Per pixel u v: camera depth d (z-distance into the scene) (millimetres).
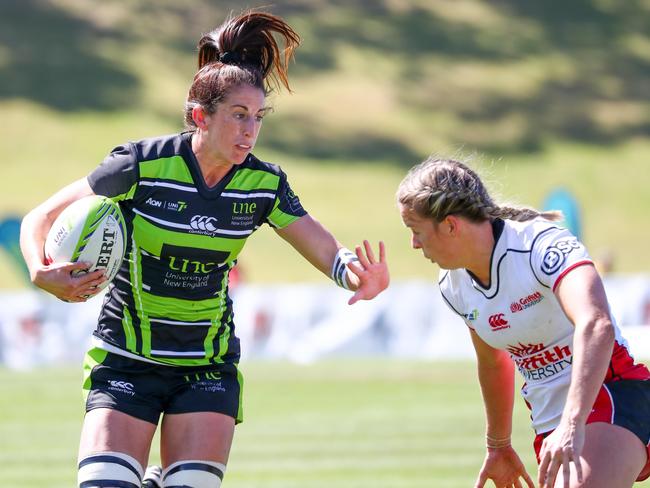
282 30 15867
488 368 16109
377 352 58969
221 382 15836
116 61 130375
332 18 152250
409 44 149250
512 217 14859
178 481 14922
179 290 15531
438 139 127438
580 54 153125
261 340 58500
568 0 168250
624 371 14828
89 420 15320
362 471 28672
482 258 14688
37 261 14664
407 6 159375
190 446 15234
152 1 144500
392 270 93188
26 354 55781
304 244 16422
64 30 135125
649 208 114938
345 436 34531
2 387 46719
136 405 15469
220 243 15531
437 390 45750
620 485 13898
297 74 136250
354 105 131750
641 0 171500
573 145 129125
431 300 59094
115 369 15711
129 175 15195
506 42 153875
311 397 43844
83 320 56531
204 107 15141
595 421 14391
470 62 146750
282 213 16156
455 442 33219
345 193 111875
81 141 112938
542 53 152625
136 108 121250
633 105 141125
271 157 118000
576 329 13414
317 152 121062
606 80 146625
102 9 141000
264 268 91500
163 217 15281
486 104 136125
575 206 64625
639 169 124125
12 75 123938
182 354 15711
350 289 16359
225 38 15586
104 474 14609
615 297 57938
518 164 123000
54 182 103938
